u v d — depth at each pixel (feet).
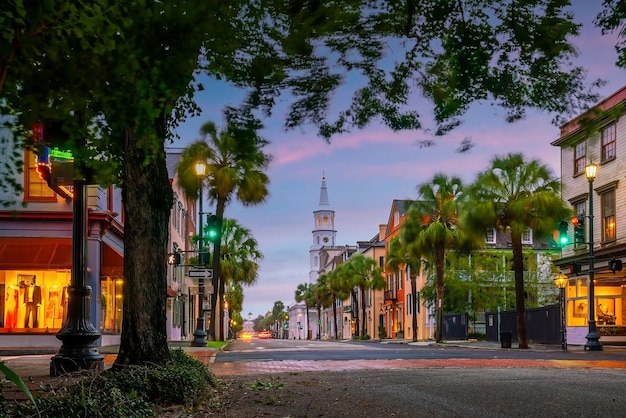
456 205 128.36
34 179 80.18
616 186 96.37
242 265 172.04
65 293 82.79
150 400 25.18
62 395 19.07
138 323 29.35
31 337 80.84
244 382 37.52
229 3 18.92
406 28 20.80
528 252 160.15
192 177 107.55
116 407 18.89
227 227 168.14
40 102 18.72
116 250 84.79
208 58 21.08
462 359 61.41
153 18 17.44
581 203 106.63
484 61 21.44
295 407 26.61
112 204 90.74
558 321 102.83
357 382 37.32
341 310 331.16
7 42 14.75
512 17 20.57
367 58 21.17
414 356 67.62
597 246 100.37
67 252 79.20
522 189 97.76
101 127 23.03
